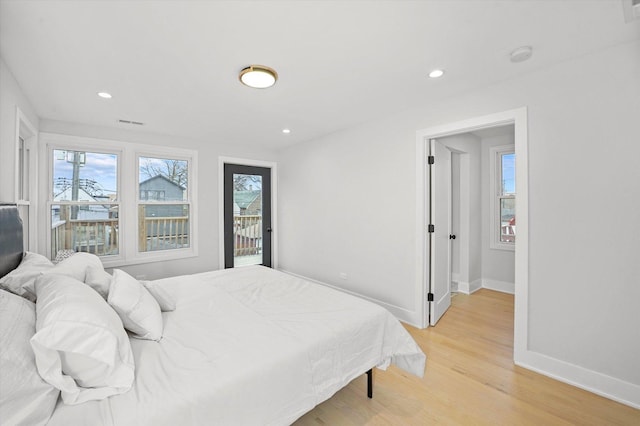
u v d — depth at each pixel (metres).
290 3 1.41
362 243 3.50
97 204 3.50
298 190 4.54
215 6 1.42
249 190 4.79
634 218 1.79
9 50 1.79
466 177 4.18
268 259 5.01
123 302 1.42
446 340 2.67
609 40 1.76
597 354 1.91
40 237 3.09
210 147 4.31
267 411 1.21
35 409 0.86
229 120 3.29
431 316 3.00
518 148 2.21
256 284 2.42
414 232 2.95
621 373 1.83
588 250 1.94
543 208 2.11
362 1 1.41
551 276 2.09
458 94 2.55
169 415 0.97
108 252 3.58
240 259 4.68
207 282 2.46
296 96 2.60
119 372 1.07
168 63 1.99
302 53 1.88
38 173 3.05
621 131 1.82
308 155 4.31
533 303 2.17
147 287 1.84
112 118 3.16
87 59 1.92
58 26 1.56
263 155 4.85
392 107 2.90
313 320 1.69
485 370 2.19
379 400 1.85
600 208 1.90
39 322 1.02
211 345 1.39
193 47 1.79
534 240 2.16
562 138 2.03
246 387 1.15
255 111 2.99
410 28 1.63
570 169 2.00
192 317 1.72
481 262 4.45
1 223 1.55
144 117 3.14
